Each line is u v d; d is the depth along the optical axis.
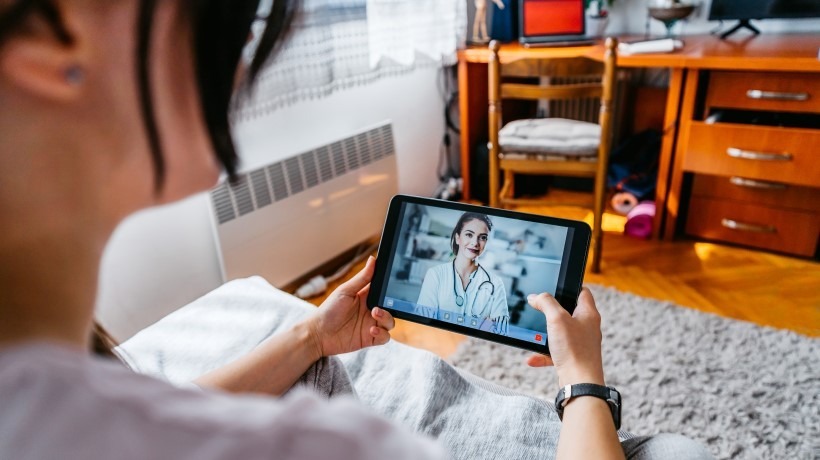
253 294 1.13
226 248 1.74
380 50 2.07
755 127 2.02
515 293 0.81
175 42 0.22
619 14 2.74
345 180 2.11
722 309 1.94
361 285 0.83
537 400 0.88
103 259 0.25
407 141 2.56
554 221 0.82
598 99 2.82
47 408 0.19
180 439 0.19
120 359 0.47
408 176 2.62
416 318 0.83
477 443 0.79
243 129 1.76
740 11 2.28
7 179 0.20
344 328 0.81
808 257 2.19
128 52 0.21
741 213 2.23
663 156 2.28
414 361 0.96
